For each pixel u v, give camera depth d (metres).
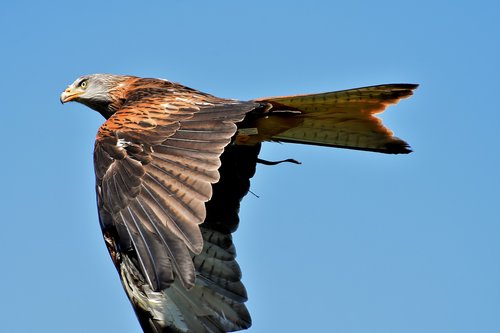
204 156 11.22
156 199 10.84
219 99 12.96
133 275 12.58
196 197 10.68
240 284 12.80
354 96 13.59
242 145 14.16
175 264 10.09
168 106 12.50
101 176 11.51
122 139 11.84
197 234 10.27
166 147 11.52
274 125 13.99
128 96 14.84
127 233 10.66
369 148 14.20
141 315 12.62
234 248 13.05
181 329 12.64
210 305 12.75
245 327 12.62
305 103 13.70
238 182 13.88
